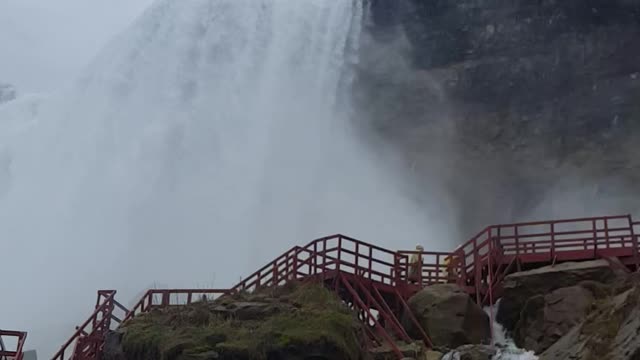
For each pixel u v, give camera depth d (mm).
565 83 47750
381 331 19656
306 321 17078
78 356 19234
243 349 15984
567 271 21422
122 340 17812
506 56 48594
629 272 21406
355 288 21953
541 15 47219
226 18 55719
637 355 15180
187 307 18875
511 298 21797
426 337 20891
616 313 17391
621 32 46344
